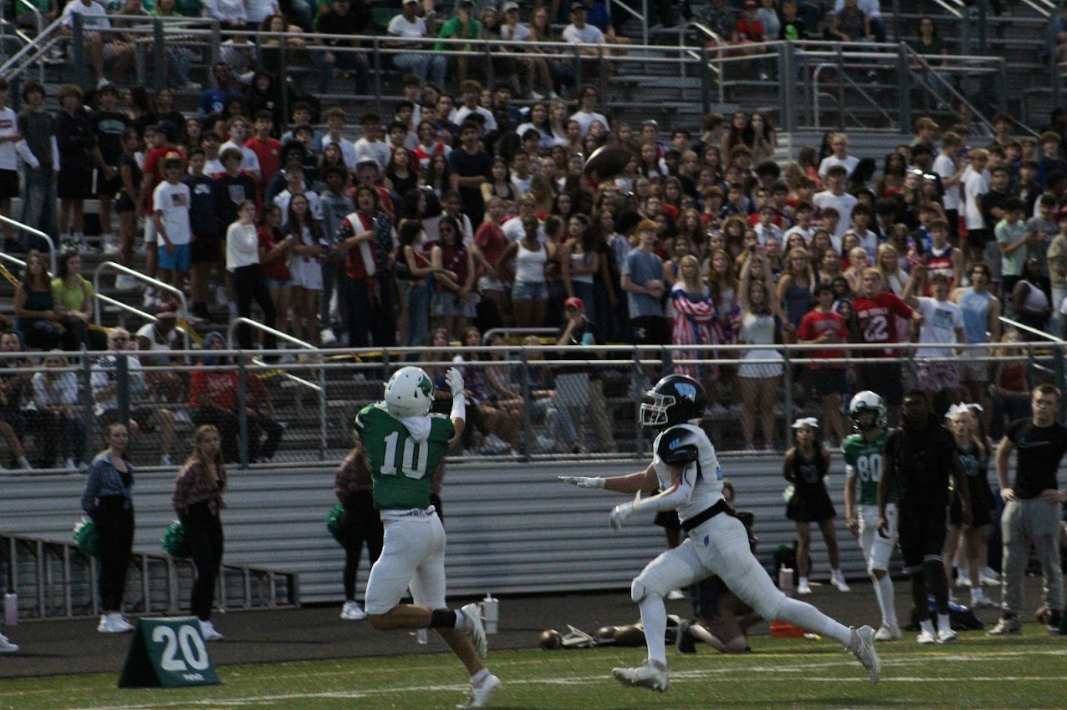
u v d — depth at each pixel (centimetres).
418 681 3309
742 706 2698
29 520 4847
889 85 7931
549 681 3206
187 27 6800
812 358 5584
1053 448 4041
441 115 6538
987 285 6344
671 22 8656
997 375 5678
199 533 4297
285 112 6750
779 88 7744
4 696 3203
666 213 6156
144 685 3322
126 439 4506
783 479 5522
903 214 6694
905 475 3881
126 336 5116
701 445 2825
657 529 5503
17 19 7238
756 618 4031
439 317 5703
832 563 5272
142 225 6334
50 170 5897
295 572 5109
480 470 5275
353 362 5312
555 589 5362
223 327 5819
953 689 2872
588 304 5819
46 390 4869
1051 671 3147
